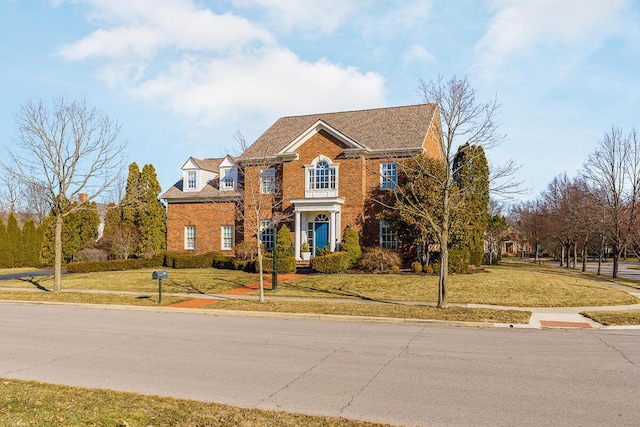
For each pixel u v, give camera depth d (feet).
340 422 20.21
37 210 214.69
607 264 189.26
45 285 87.92
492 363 31.91
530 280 76.74
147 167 134.10
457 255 85.61
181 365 31.65
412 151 97.04
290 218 106.32
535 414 21.98
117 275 95.96
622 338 41.11
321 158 104.01
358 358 33.53
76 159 75.61
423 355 34.40
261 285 62.03
